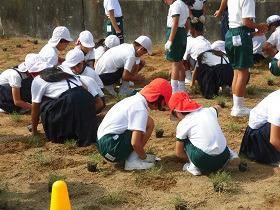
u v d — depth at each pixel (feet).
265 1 36.99
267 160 21.84
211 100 28.58
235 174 21.29
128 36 41.32
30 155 22.99
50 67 24.27
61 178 20.92
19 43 42.93
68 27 42.91
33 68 24.31
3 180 21.33
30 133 25.08
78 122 23.47
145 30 40.78
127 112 21.22
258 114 21.83
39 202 20.06
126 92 29.45
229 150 21.29
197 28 31.99
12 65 35.86
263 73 32.86
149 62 35.86
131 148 21.45
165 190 20.47
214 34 38.70
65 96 23.40
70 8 42.47
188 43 29.50
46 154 23.04
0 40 44.27
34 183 21.16
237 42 25.23
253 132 21.93
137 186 20.74
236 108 26.20
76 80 23.90
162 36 40.34
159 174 21.30
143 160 21.65
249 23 24.98
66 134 23.70
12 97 27.07
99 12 41.70
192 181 20.88
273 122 20.65
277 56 24.91
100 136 21.56
